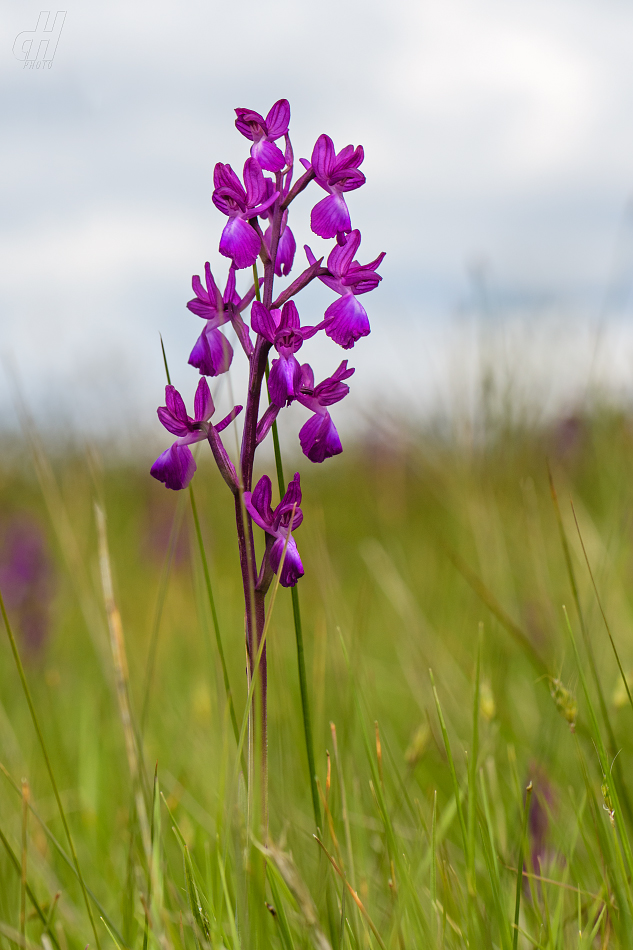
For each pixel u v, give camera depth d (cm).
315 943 89
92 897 92
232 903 92
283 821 96
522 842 91
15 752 108
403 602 125
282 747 100
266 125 90
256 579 90
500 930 90
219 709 100
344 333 90
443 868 93
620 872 91
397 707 124
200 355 90
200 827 101
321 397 91
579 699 103
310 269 90
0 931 91
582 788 101
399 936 90
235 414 91
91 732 121
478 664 94
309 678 120
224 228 90
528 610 122
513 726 108
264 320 90
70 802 108
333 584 111
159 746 117
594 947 93
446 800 104
